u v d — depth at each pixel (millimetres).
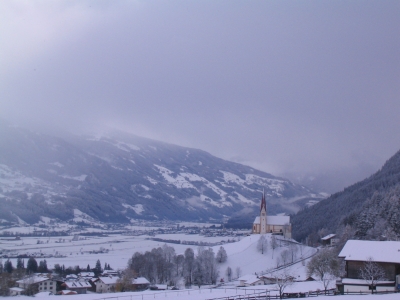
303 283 155125
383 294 114062
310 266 176125
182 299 130750
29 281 187375
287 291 137750
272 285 171375
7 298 139125
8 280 187000
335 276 162375
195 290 161250
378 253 131875
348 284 127500
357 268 131875
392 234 186000
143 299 134250
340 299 106062
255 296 124938
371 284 125438
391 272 128000
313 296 119562
